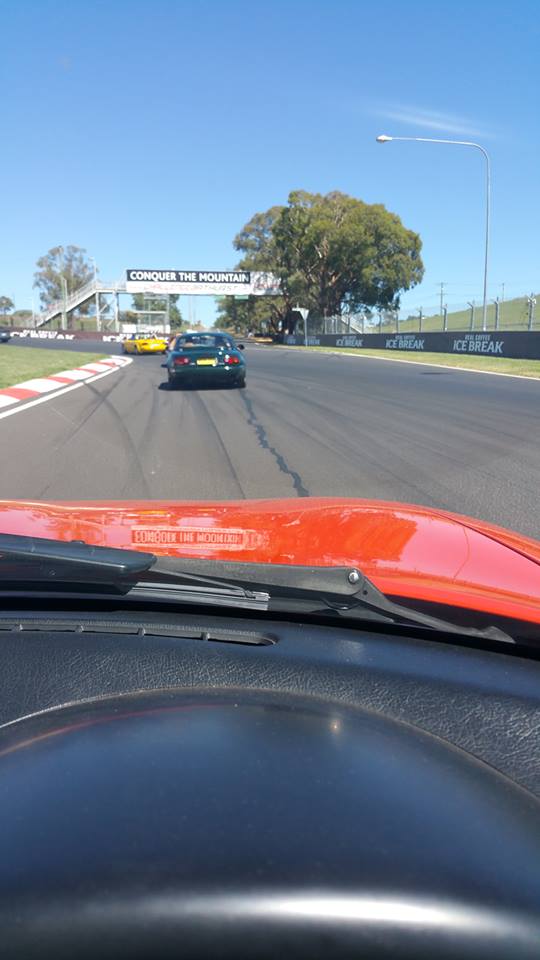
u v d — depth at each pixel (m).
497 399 14.44
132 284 69.12
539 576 2.31
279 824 1.04
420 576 2.20
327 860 0.98
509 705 1.61
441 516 3.02
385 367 24.48
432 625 1.93
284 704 1.42
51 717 1.37
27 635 1.80
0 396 15.04
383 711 1.53
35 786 1.12
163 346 38.00
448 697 1.62
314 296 61.12
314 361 28.58
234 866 0.97
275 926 0.92
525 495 6.85
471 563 2.37
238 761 1.17
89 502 3.35
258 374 21.62
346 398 14.93
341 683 1.63
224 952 0.91
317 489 7.16
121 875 0.96
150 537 2.56
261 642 1.85
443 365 25.08
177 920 0.92
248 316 83.00
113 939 0.92
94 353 38.41
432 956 0.92
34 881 0.96
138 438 10.29
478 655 1.89
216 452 9.21
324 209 58.97
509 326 35.28
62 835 1.02
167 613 2.03
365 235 57.09
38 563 1.93
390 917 0.93
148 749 1.20
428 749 1.31
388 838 1.03
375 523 2.77
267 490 7.16
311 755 1.21
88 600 2.05
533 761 1.40
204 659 1.68
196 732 1.26
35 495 6.92
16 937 0.92
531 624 1.93
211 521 2.80
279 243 61.53
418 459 8.62
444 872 0.99
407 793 1.13
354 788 1.13
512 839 1.08
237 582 1.98
